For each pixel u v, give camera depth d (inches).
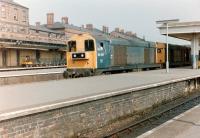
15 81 1056.2
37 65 2474.2
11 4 3011.8
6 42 2297.0
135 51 1471.5
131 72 1413.6
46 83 832.3
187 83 1050.7
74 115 464.4
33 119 391.2
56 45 2906.0
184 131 465.1
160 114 625.9
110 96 554.3
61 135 438.6
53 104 427.5
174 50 2005.4
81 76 1169.4
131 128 516.1
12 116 358.9
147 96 711.1
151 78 995.9
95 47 1161.4
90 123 503.2
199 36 1859.0
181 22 1736.0
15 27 3080.7
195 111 641.6
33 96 547.5
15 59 2513.5
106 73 1248.8
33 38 3009.4
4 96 550.6
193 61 1851.6
